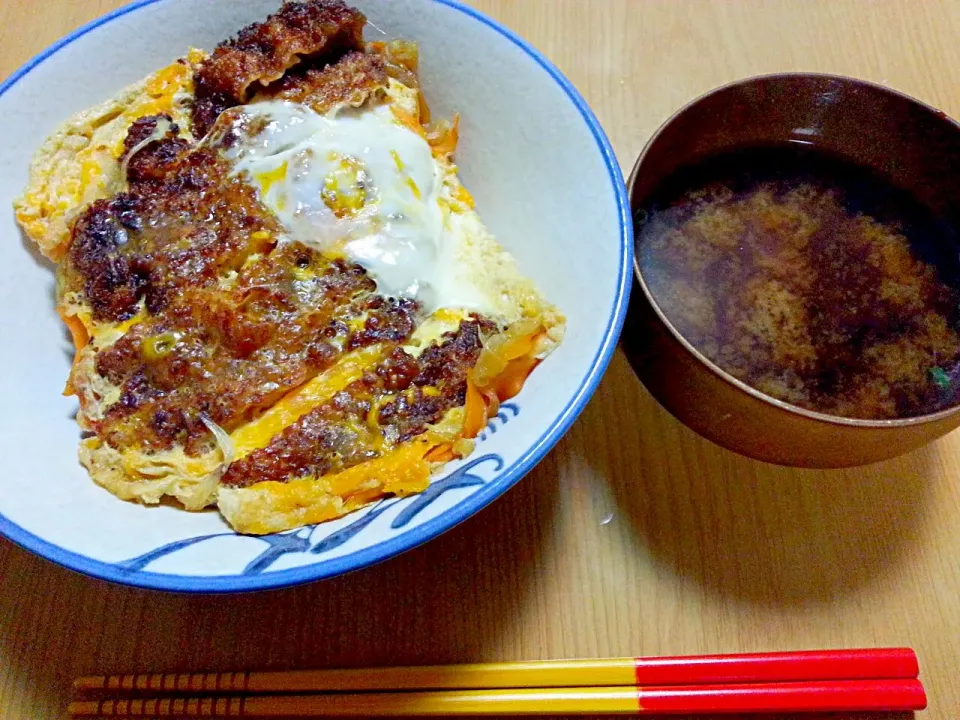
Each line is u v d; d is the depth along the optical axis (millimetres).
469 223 269
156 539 207
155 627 232
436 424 229
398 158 257
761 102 268
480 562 240
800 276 258
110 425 229
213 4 276
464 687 221
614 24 335
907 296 252
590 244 241
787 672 220
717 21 337
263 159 251
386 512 210
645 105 317
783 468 254
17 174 259
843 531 245
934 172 264
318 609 234
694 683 220
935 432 213
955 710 221
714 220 269
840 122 271
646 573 240
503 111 271
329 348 233
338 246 243
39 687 225
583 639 231
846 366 241
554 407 213
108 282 242
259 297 235
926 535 245
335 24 266
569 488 251
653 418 262
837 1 340
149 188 253
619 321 221
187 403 228
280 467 221
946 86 321
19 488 211
